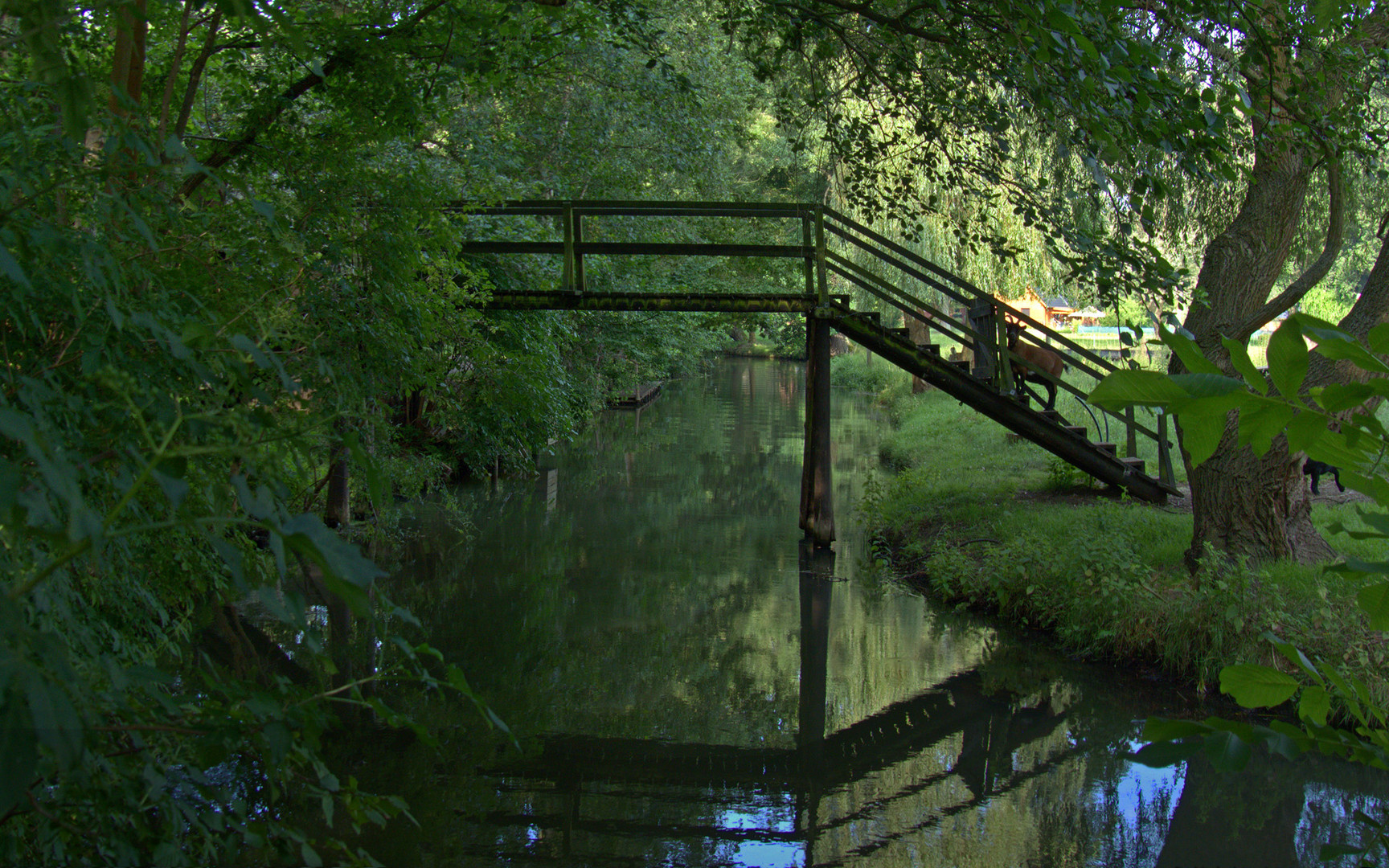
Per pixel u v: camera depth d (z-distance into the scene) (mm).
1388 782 6133
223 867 4230
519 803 5867
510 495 15859
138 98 5066
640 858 5312
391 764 6254
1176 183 8438
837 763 6699
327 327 6281
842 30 8227
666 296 11227
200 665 6898
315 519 1021
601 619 9656
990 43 7102
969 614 9664
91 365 2006
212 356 1893
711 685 8070
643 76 14844
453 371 13016
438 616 9477
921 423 22188
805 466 13180
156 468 1140
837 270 11461
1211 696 7203
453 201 9117
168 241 3668
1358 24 6422
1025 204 7590
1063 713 7355
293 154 6664
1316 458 1023
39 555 1992
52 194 2740
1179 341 983
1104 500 11578
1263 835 5488
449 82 7230
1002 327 11344
